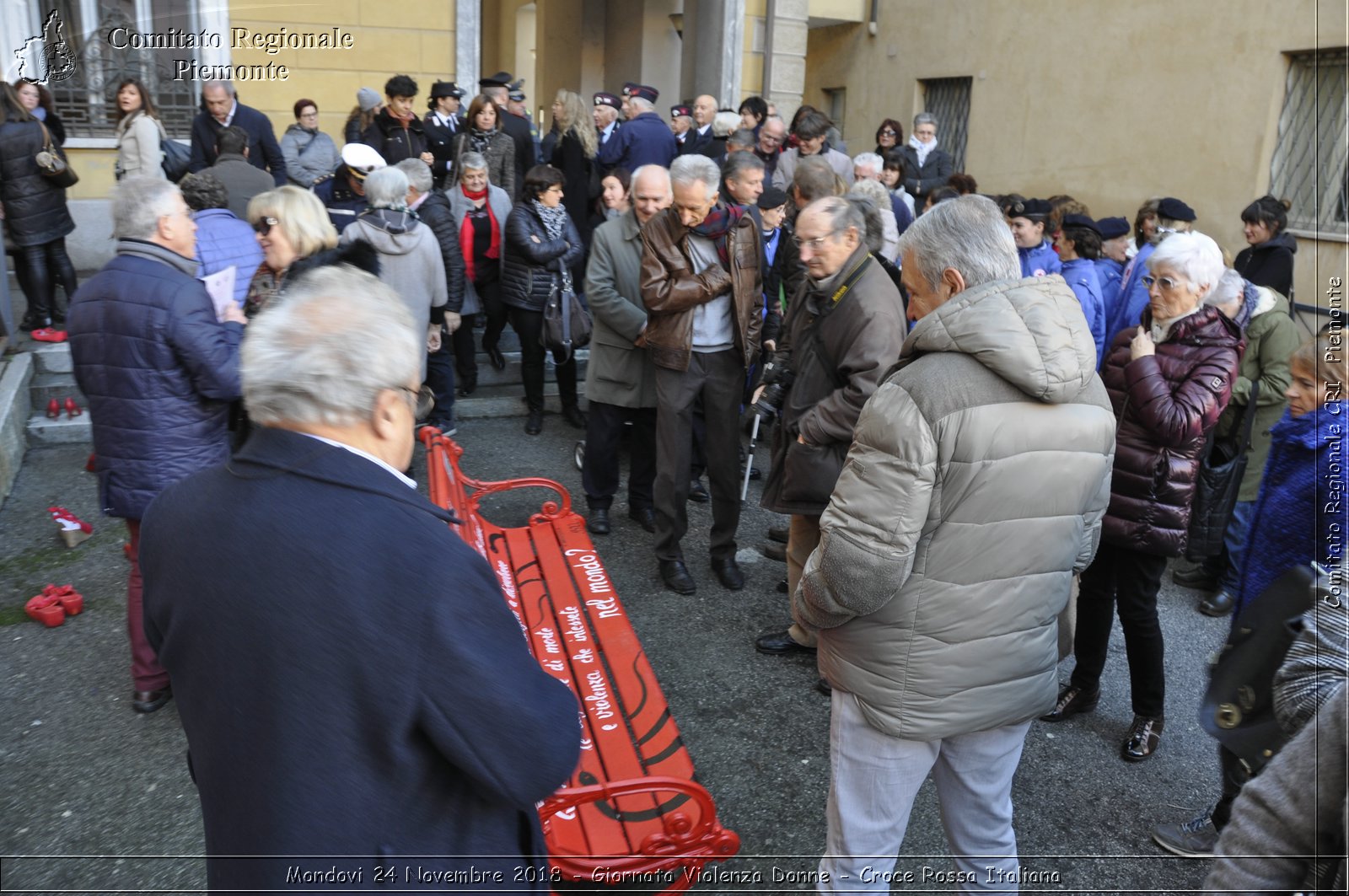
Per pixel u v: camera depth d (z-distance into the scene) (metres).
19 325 6.32
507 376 6.88
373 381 1.31
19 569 4.26
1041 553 1.95
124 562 4.38
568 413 6.42
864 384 3.15
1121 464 2.98
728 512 4.29
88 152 7.59
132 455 3.04
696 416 5.36
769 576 4.51
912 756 2.06
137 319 2.92
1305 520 2.43
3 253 5.83
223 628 1.26
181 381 3.03
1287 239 5.52
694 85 11.52
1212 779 3.17
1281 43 8.11
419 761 1.29
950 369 1.87
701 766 3.12
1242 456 3.71
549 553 3.69
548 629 3.14
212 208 3.91
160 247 3.00
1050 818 2.97
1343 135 7.83
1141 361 2.85
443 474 3.49
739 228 4.01
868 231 4.02
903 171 7.71
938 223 2.02
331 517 1.26
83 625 3.85
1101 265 5.40
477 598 1.28
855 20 13.28
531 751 1.26
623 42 13.69
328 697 1.24
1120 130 9.64
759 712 3.43
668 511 4.22
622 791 2.15
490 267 6.38
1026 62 10.67
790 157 7.57
